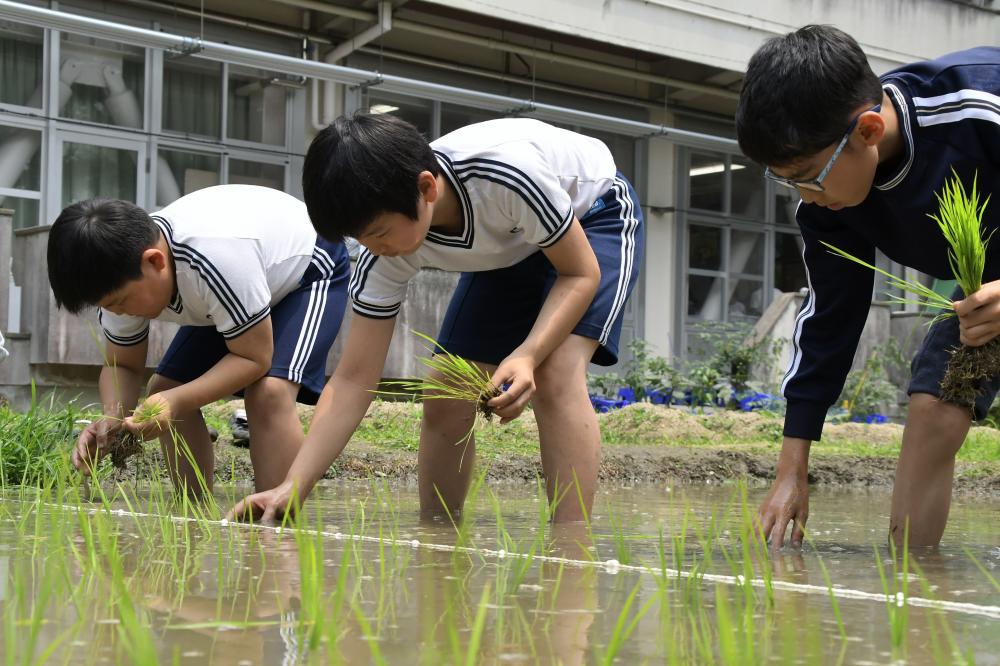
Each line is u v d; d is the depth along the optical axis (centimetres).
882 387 1130
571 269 271
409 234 244
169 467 350
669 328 1405
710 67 1386
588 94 1356
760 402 1034
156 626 138
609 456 601
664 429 804
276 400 322
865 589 181
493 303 317
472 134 271
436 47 1236
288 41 1138
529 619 146
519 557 201
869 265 248
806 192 227
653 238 1398
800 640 135
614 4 1237
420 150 245
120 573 164
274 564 191
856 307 273
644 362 1095
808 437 272
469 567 193
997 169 232
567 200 266
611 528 277
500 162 260
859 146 217
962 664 124
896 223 246
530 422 670
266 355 314
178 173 1070
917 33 1470
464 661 121
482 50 1270
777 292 1512
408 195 239
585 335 285
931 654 129
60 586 164
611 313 289
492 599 161
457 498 327
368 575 182
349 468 491
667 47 1281
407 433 612
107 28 888
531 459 544
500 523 222
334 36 1159
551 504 286
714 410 1002
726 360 1123
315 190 239
